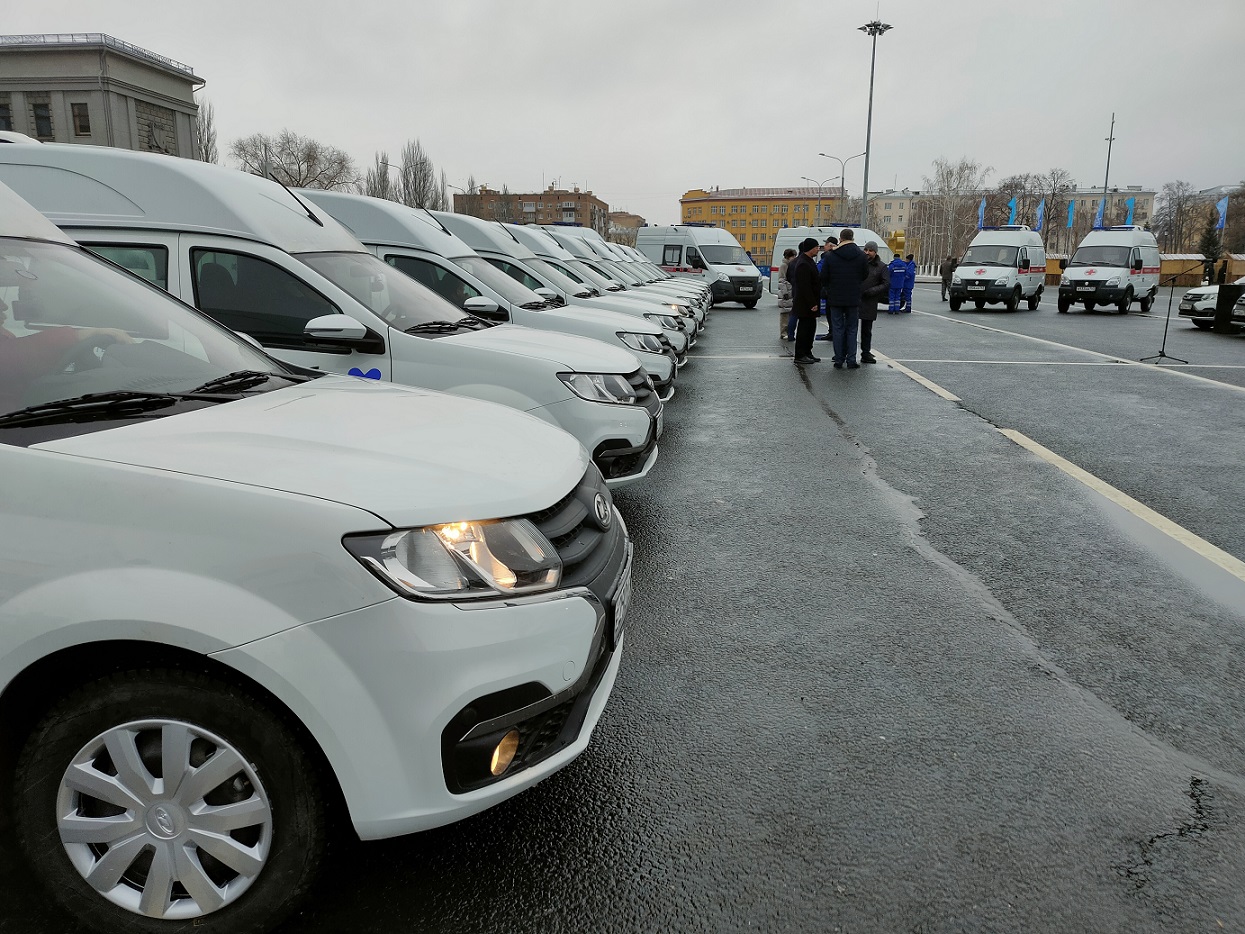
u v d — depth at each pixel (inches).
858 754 115.3
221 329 123.2
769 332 772.6
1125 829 100.4
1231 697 132.5
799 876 91.8
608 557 95.7
